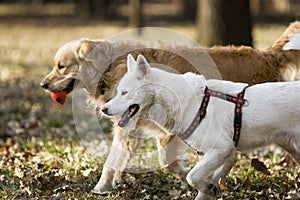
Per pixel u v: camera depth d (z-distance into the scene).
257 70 8.94
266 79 8.98
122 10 50.31
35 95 17.50
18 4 55.62
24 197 8.07
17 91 18.16
